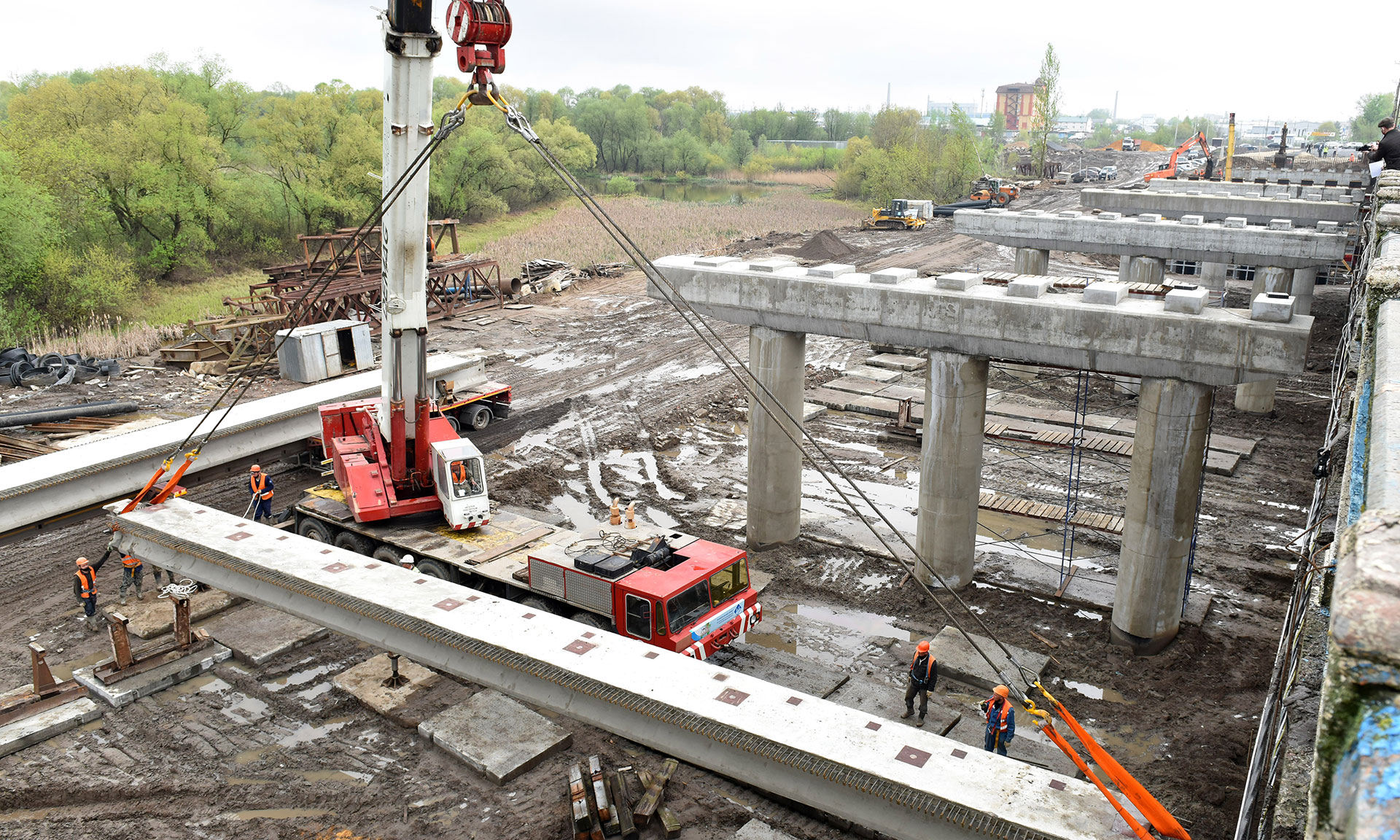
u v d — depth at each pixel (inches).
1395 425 120.0
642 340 1619.1
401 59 613.6
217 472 884.6
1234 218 1294.3
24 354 1312.7
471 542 721.0
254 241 2605.8
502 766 529.3
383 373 740.7
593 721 463.2
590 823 482.0
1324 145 4857.3
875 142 5329.7
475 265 1831.9
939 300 700.0
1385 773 67.4
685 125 6717.5
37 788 516.1
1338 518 186.4
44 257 1717.5
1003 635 696.4
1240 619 716.0
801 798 406.9
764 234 2854.3
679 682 449.4
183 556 633.0
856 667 663.1
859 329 748.0
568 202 3951.8
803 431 515.2
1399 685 69.6
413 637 524.1
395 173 645.3
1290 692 247.0
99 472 769.6
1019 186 3831.2
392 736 569.3
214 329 1423.5
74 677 613.9
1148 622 661.9
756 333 807.1
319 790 519.2
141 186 2145.7
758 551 845.8
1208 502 935.7
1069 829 347.9
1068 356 657.0
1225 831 493.4
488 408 1171.3
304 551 600.7
